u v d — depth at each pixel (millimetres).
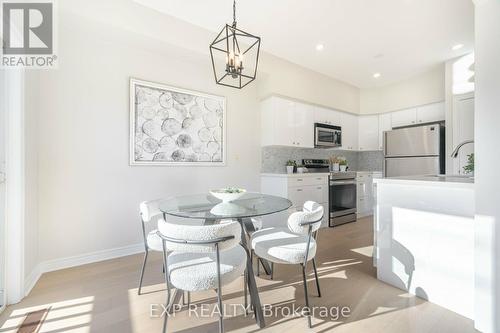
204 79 3219
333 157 4742
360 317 1572
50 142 2246
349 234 3461
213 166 3299
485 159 1421
